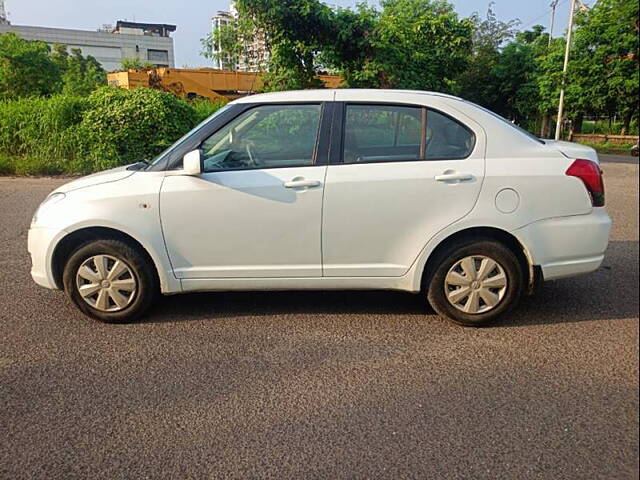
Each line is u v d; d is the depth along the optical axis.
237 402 2.72
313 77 12.65
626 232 6.54
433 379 2.95
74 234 3.64
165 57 80.25
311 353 3.28
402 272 3.57
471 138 3.55
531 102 28.80
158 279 3.72
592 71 22.05
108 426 2.52
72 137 11.88
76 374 3.01
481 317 3.61
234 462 2.27
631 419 2.54
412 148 3.54
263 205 3.47
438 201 3.45
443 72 15.40
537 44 33.31
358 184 3.44
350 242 3.52
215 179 3.48
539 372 3.02
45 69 21.30
